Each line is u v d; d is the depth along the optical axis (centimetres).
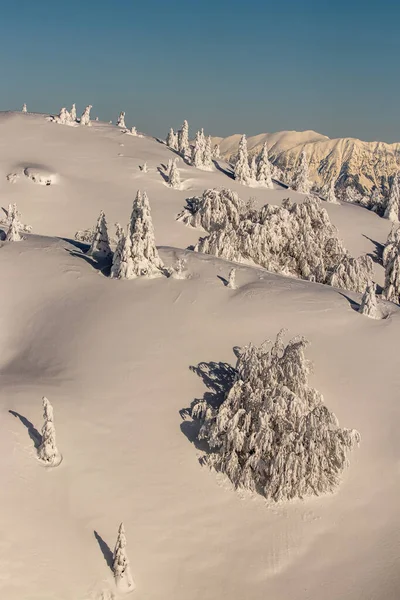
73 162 10431
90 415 3388
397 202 11112
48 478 2864
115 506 2827
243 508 2998
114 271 5022
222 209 8325
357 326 4509
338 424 3234
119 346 4081
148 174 10294
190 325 4316
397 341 4356
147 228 4944
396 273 7469
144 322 4344
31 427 3147
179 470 3130
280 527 2927
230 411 3278
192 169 11088
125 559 2472
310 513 3023
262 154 11162
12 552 2430
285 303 4691
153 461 3152
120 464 3078
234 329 4303
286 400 3244
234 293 4791
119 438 3259
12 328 4572
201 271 5147
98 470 3000
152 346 4072
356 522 3012
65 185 9512
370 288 4681
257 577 2672
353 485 3222
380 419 3631
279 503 3048
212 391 3684
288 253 7394
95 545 2602
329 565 2780
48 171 9650
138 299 4644
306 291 4984
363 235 9975
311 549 2845
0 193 9012
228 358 3984
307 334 4331
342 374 3962
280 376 3438
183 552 2714
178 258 5416
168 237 8081
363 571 2767
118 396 3594
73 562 2489
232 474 3108
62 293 4825
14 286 4950
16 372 3988
